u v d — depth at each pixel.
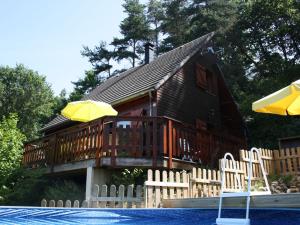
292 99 7.93
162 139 10.50
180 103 15.92
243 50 29.00
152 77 15.59
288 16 25.38
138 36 40.00
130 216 6.30
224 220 5.27
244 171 9.37
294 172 10.17
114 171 10.80
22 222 5.68
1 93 37.19
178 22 35.28
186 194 7.69
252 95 23.02
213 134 12.97
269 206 5.39
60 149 12.25
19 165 12.66
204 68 18.47
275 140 20.06
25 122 37.62
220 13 30.31
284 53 26.75
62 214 5.96
